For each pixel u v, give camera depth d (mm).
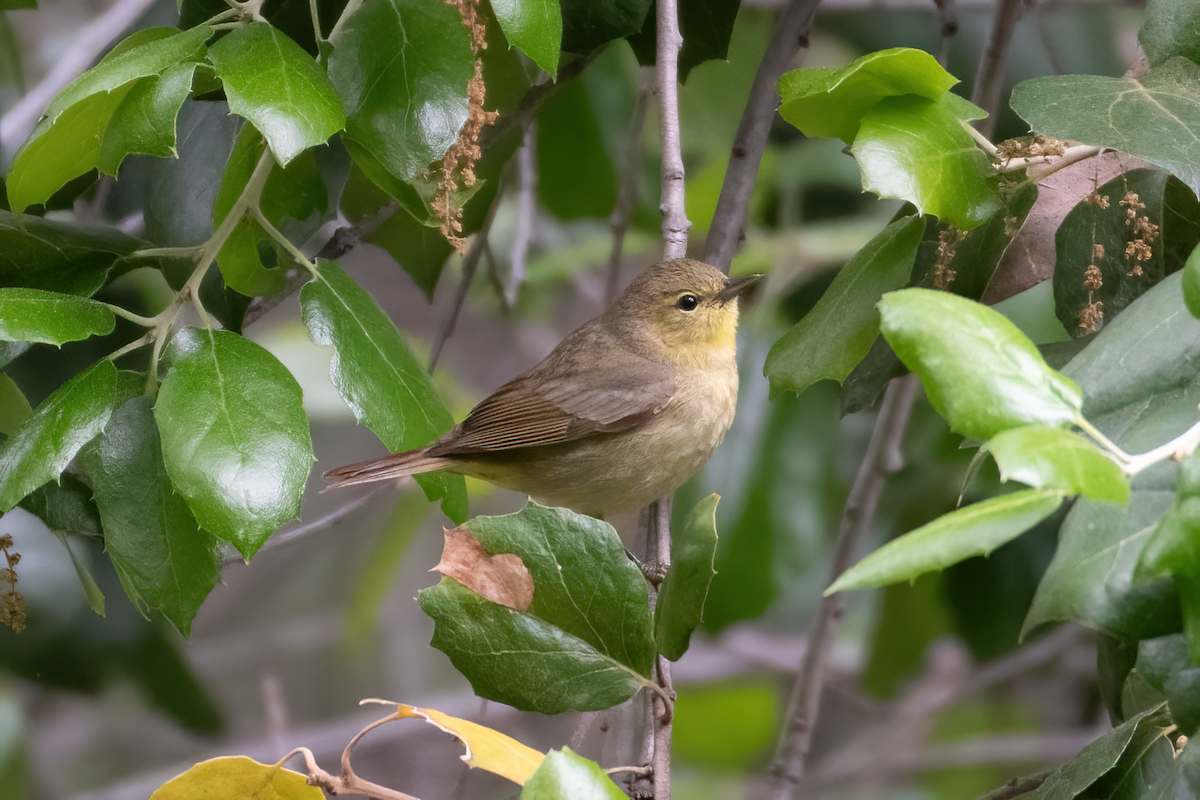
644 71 11102
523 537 5676
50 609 10414
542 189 13250
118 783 14508
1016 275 7895
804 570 12047
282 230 8453
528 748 5410
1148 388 5020
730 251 10188
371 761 14016
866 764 13750
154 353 6133
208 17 8203
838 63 13328
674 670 14672
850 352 6824
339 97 5922
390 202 9633
